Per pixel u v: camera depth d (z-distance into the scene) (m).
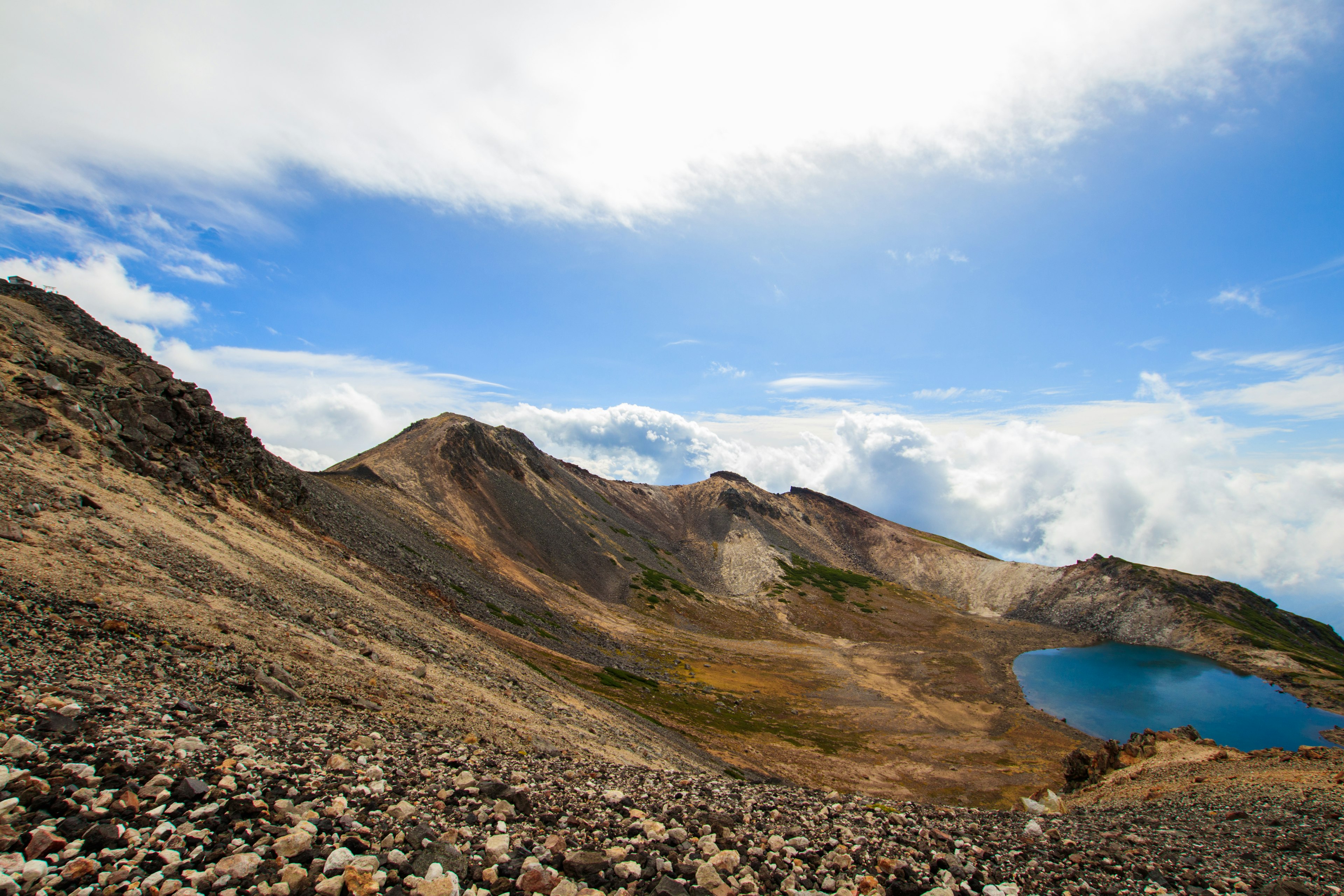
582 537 191.38
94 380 41.66
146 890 6.33
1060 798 37.16
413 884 7.36
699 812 12.33
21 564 17.03
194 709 12.46
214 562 27.19
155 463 38.16
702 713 77.81
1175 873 11.34
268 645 20.33
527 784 13.47
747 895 8.67
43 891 6.02
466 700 26.70
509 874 8.15
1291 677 146.75
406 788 10.96
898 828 13.01
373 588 46.12
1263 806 20.52
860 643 165.62
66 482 26.02
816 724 89.38
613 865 8.92
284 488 57.72
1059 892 9.94
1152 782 33.41
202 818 7.93
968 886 9.85
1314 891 10.88
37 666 11.91
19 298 47.69
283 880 6.91
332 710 16.86
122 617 16.67
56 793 7.46
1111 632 198.12
